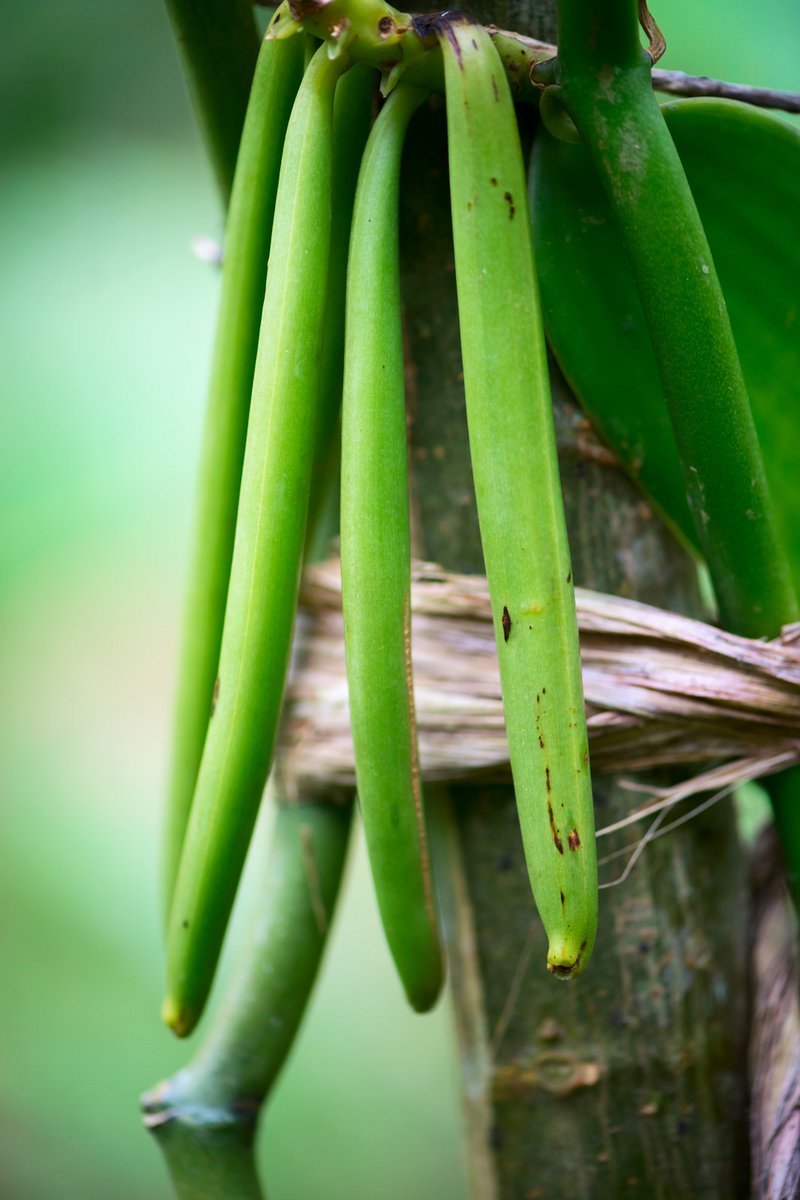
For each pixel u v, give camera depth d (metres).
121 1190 1.12
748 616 0.45
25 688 1.37
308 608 0.49
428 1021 1.16
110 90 1.21
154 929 1.29
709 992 0.48
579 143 0.44
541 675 0.39
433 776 0.47
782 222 0.45
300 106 0.41
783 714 0.45
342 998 1.17
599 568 0.47
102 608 1.31
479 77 0.40
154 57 1.20
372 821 0.41
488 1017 0.48
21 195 1.22
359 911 1.22
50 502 1.25
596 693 0.46
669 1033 0.48
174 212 1.24
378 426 0.40
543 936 0.48
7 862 1.33
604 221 0.45
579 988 0.48
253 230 0.43
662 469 0.47
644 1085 0.48
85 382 1.24
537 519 0.39
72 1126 1.15
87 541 1.27
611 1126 0.48
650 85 0.42
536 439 0.39
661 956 0.48
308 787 0.49
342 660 0.49
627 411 0.46
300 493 0.41
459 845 0.48
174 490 1.26
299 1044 1.15
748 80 0.66
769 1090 0.48
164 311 1.24
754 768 0.46
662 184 0.41
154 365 1.25
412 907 0.42
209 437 0.45
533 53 0.43
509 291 0.39
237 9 0.45
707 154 0.45
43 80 1.20
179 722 0.46
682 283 0.41
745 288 0.46
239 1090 0.49
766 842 0.51
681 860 0.48
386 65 0.41
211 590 0.45
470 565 0.48
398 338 0.41
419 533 0.48
